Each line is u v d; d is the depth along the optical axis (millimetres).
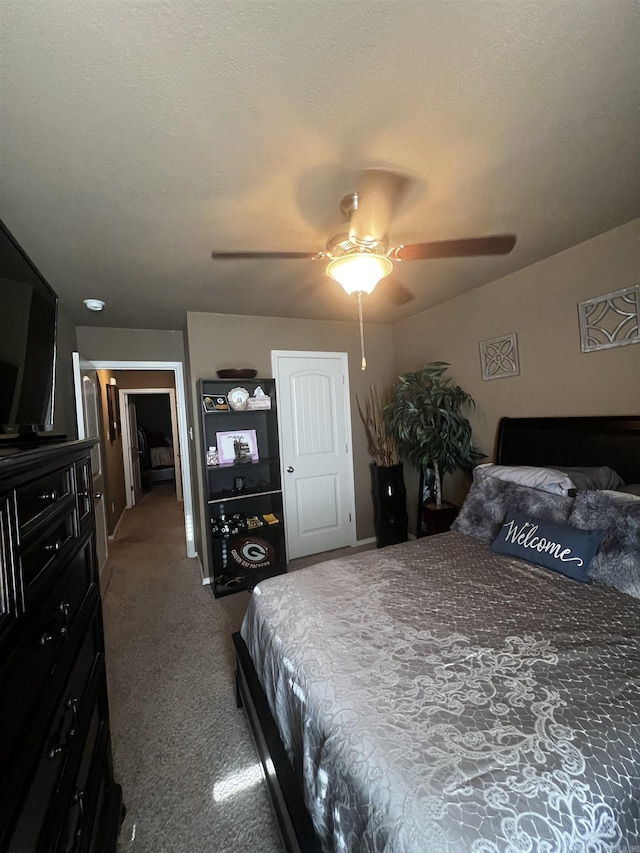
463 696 1049
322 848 985
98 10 822
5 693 633
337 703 1063
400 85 1069
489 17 892
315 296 2949
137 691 2016
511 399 2818
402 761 865
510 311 2777
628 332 2096
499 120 1229
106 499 4430
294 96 1087
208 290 2695
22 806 657
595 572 1662
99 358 3654
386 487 3756
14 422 1068
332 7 845
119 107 1089
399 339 4074
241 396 3309
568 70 1051
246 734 1729
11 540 686
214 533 3203
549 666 1152
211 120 1159
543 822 743
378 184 1540
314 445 3855
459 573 1825
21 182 1417
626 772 834
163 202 1592
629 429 2084
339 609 1541
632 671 1119
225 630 2613
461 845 705
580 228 2088
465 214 1849
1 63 934
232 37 902
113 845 1196
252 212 1696
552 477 2121
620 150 1411
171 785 1493
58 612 912
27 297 1165
